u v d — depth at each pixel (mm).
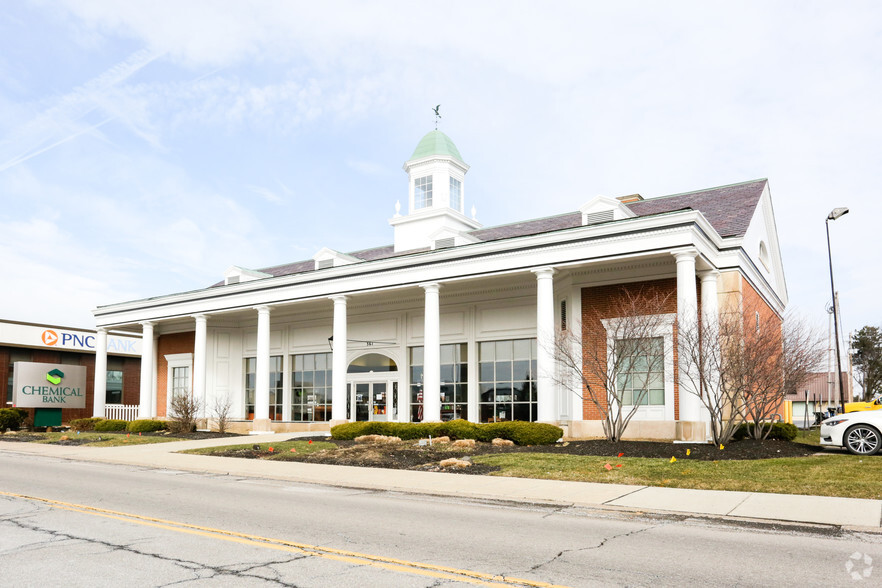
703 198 28234
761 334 19328
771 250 29891
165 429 31578
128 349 49781
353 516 10156
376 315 31547
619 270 23516
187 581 6418
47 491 12766
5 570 6832
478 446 20406
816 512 10320
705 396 21266
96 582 6395
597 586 6340
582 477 14227
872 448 16484
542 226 29703
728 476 13602
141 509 10664
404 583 6379
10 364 42688
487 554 7625
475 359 28297
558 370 23031
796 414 59250
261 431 29891
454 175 34500
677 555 7656
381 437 22562
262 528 9094
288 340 34875
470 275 24609
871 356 60750
